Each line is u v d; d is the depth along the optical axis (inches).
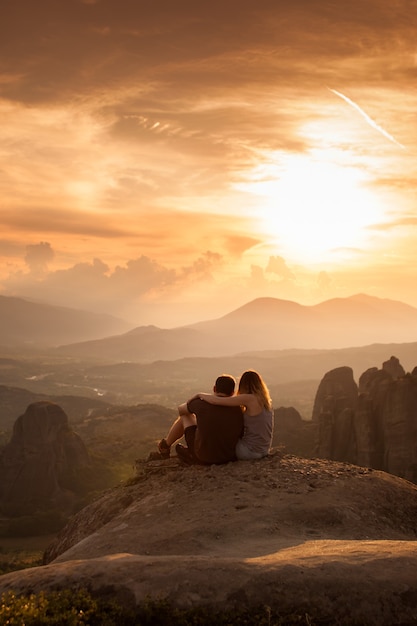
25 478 6860.2
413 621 249.6
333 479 458.0
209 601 255.4
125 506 474.0
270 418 494.6
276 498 420.8
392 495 447.2
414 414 4323.3
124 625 244.1
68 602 248.4
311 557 287.7
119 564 279.0
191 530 375.9
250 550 333.7
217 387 500.1
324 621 249.6
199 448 492.4
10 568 4101.9
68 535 518.9
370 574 267.4
